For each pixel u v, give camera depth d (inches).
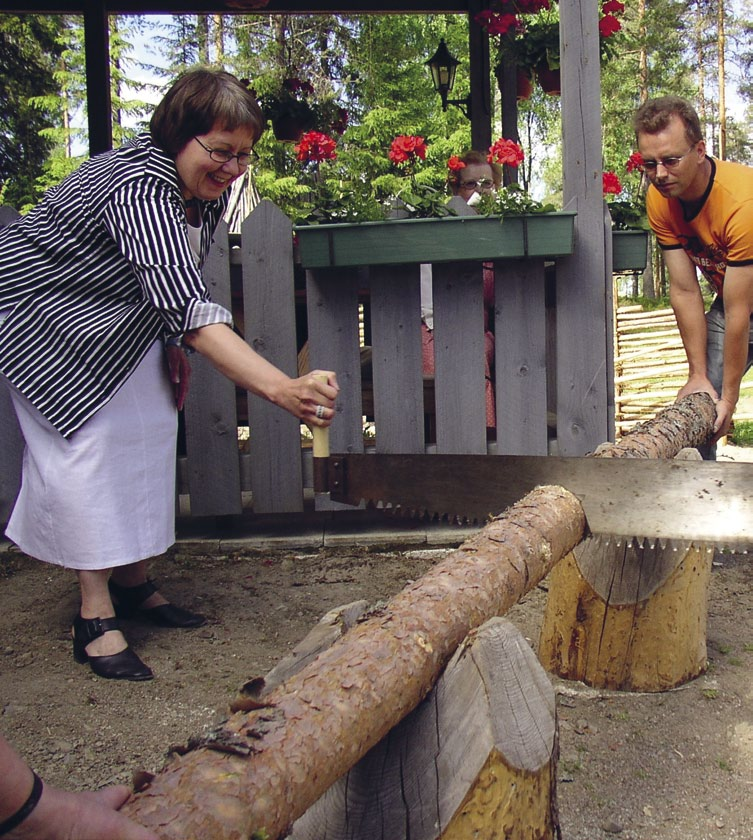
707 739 109.3
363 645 64.4
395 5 289.9
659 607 119.5
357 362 181.8
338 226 169.0
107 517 125.9
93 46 265.4
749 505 103.0
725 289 152.9
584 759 104.9
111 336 122.2
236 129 116.4
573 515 100.6
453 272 180.5
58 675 129.7
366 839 67.9
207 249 133.0
